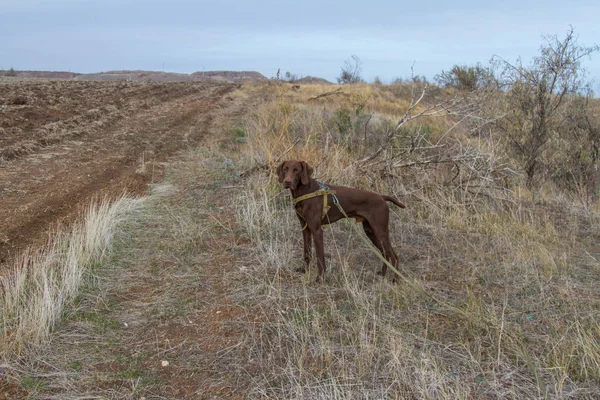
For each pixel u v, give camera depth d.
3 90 20.33
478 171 8.04
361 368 3.57
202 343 4.02
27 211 6.97
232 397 3.36
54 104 17.22
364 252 6.10
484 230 6.96
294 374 3.57
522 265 5.65
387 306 4.65
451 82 23.55
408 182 8.42
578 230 7.19
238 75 97.31
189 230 6.46
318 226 5.09
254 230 6.46
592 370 3.57
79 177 9.02
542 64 10.02
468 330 4.16
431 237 6.72
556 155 9.88
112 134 13.41
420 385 3.38
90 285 4.89
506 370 3.62
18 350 3.68
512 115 10.16
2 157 9.82
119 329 4.18
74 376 3.51
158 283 5.07
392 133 8.34
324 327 4.21
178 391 3.41
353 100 16.34
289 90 23.33
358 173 8.09
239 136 13.49
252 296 4.80
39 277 4.84
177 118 17.05
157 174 9.60
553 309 4.65
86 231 5.89
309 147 8.84
